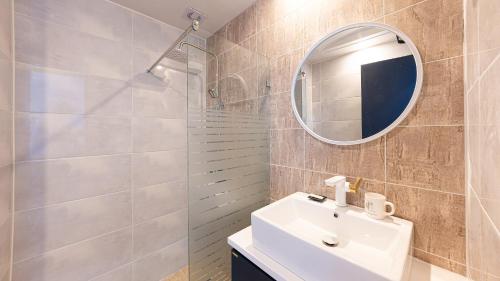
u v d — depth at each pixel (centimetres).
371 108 90
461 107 69
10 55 100
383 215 81
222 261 120
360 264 54
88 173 126
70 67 120
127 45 141
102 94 131
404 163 82
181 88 170
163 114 160
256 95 135
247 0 139
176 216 167
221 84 124
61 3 116
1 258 94
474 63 53
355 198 96
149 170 153
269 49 134
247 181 130
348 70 98
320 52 108
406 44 80
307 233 94
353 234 86
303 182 118
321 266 62
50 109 113
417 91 77
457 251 71
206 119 112
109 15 133
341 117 100
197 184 106
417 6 78
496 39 37
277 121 132
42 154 111
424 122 77
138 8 142
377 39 89
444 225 73
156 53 155
